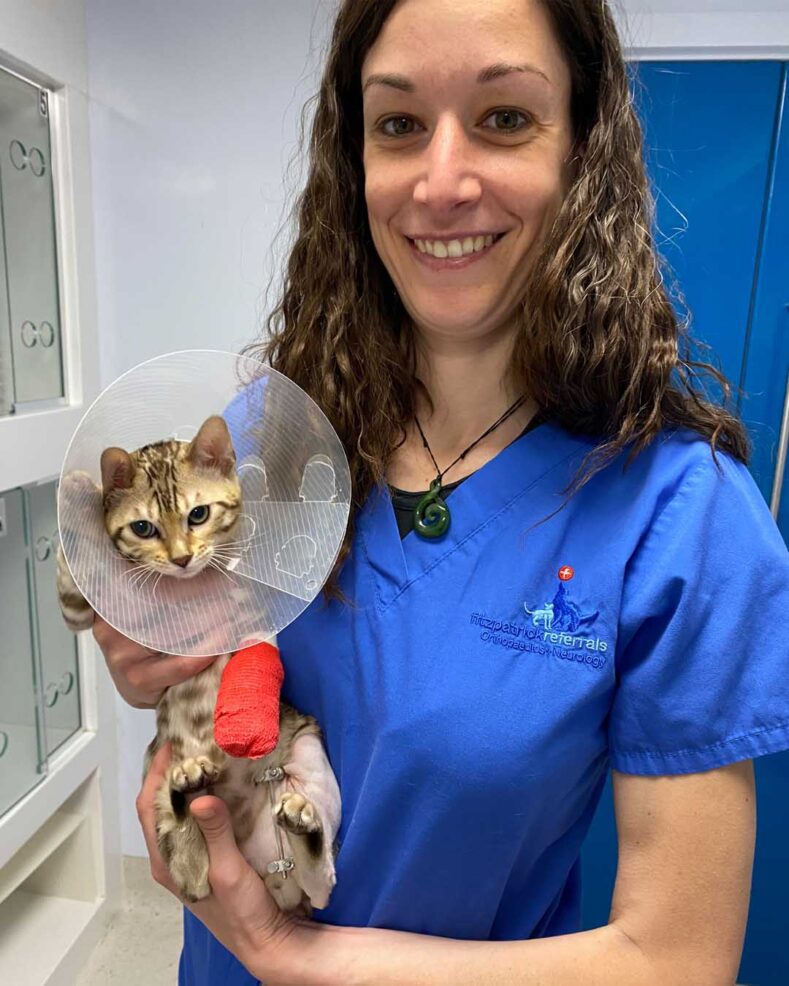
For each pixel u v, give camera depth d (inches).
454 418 32.3
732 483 26.9
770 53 58.8
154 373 28.6
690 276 63.1
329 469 29.5
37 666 63.4
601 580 26.5
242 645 28.7
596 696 26.0
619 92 28.0
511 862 27.5
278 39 62.0
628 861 25.6
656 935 24.4
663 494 27.1
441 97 25.7
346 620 30.1
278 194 64.7
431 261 28.4
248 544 30.2
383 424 32.7
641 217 28.4
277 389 29.7
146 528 29.0
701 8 58.3
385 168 28.0
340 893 29.9
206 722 30.2
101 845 72.4
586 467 28.0
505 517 29.0
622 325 27.2
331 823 29.4
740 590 25.4
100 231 67.5
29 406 61.4
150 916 75.2
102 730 72.0
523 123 26.5
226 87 63.5
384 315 34.0
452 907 28.6
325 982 26.3
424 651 27.5
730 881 24.3
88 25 63.5
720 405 34.3
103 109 64.9
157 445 30.2
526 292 28.5
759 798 68.9
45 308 63.2
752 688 24.8
